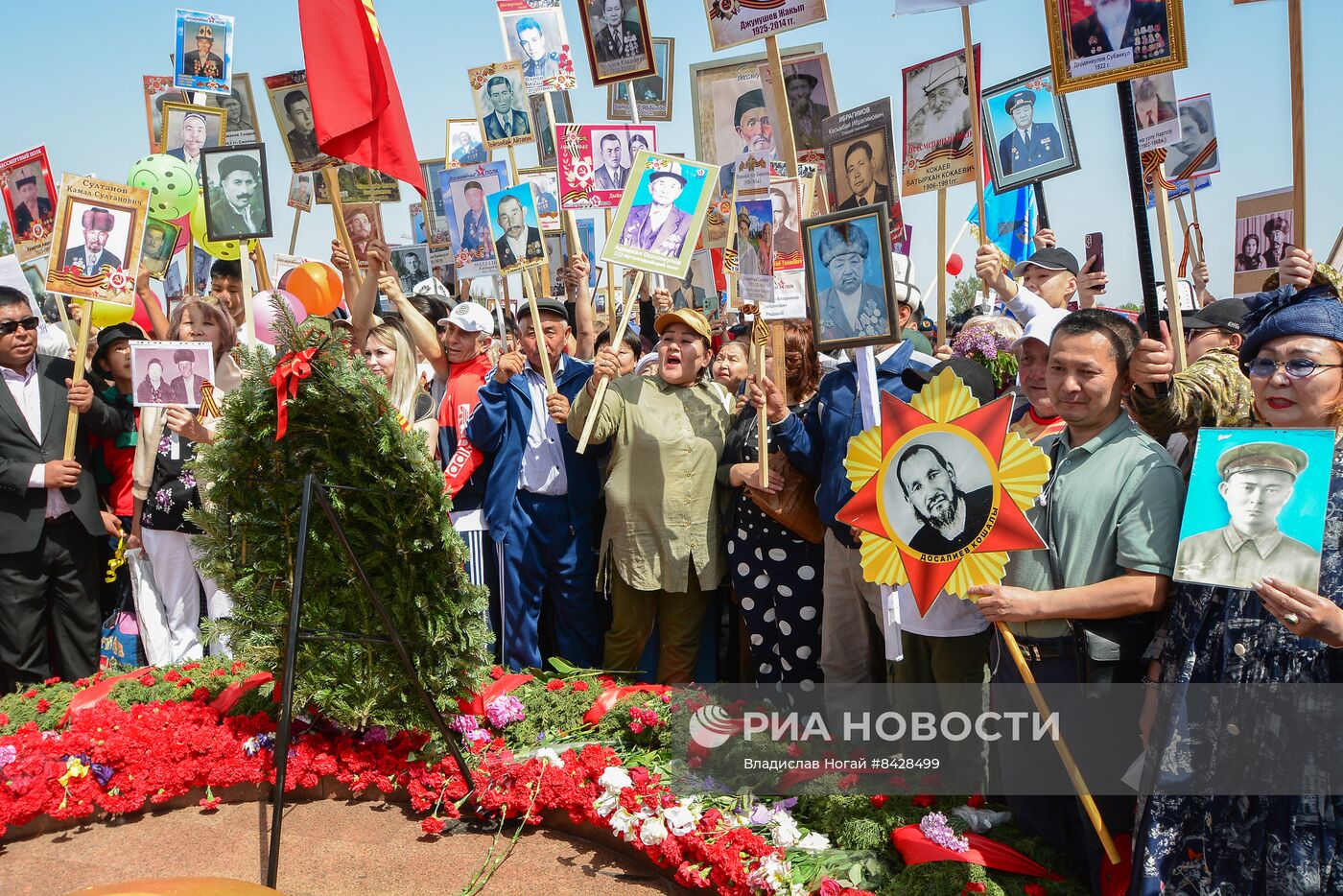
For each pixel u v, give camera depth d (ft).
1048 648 11.22
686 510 17.61
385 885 13.07
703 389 18.40
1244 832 9.27
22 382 19.21
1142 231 11.95
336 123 17.67
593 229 31.17
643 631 18.22
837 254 14.25
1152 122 16.60
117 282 18.51
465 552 14.67
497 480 18.69
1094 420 11.11
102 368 20.74
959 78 17.69
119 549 20.71
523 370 19.30
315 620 15.30
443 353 21.04
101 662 20.84
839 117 18.22
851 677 16.07
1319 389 9.25
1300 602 8.62
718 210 20.68
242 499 15.26
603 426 17.88
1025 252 24.68
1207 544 9.26
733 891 12.04
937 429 11.33
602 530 18.76
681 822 12.82
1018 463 10.91
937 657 13.76
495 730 16.17
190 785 15.28
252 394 14.57
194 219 23.89
